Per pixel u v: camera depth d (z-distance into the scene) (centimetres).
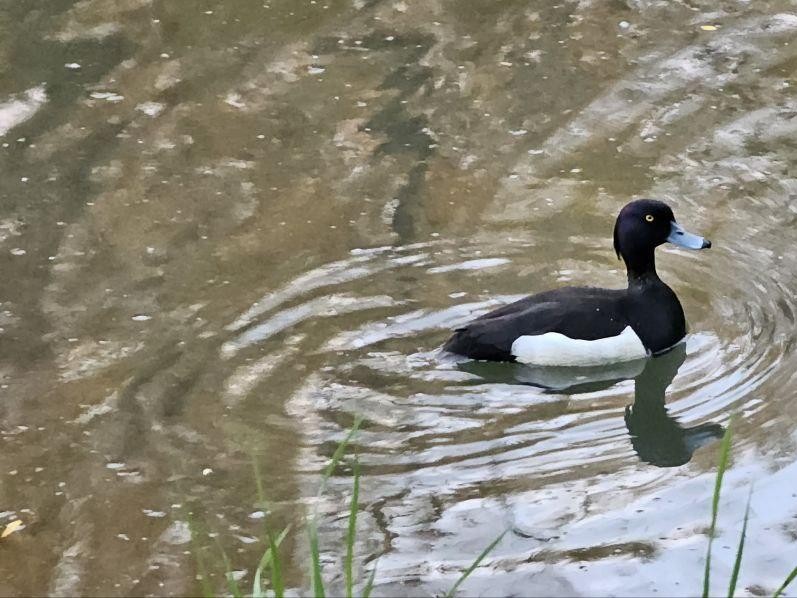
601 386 255
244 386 252
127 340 262
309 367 255
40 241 285
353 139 310
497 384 254
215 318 265
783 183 295
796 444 239
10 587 223
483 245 281
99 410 249
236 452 241
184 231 286
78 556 226
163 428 245
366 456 240
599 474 237
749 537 226
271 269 276
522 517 230
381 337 261
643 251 260
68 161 304
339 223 287
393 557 224
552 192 294
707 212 288
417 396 251
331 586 221
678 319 261
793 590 218
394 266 276
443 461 239
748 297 269
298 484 236
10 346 262
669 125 311
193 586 222
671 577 221
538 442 243
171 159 304
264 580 222
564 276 274
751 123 310
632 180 297
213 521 230
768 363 255
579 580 221
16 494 236
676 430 244
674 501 231
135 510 233
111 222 289
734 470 236
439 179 298
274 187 297
